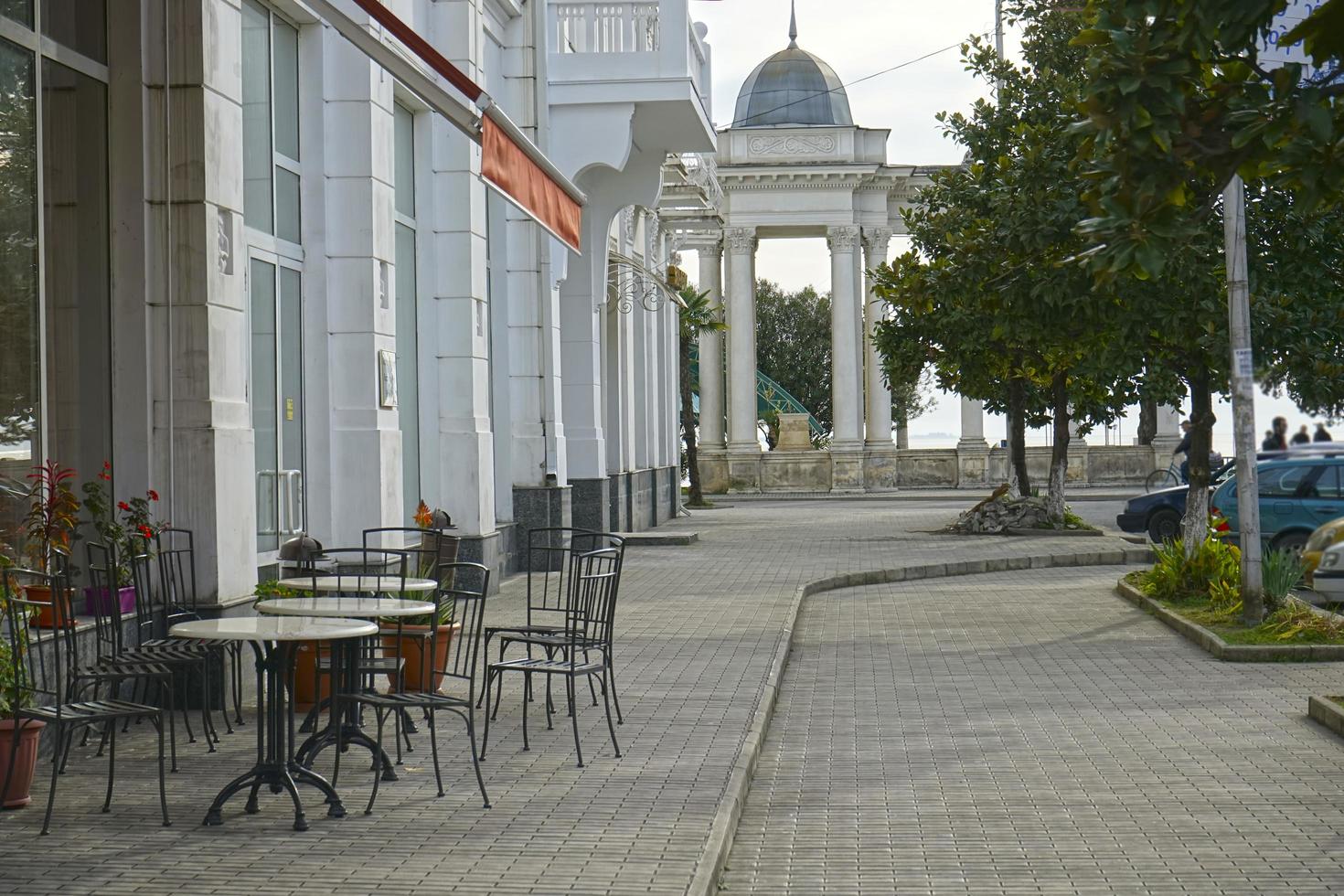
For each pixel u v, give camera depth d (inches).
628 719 397.1
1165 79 210.2
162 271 411.5
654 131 979.3
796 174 2201.0
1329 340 693.3
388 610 322.3
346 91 548.4
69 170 393.7
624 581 826.2
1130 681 494.6
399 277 658.8
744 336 2242.9
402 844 261.7
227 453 418.9
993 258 734.5
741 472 2247.8
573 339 1055.6
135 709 283.4
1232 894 248.8
